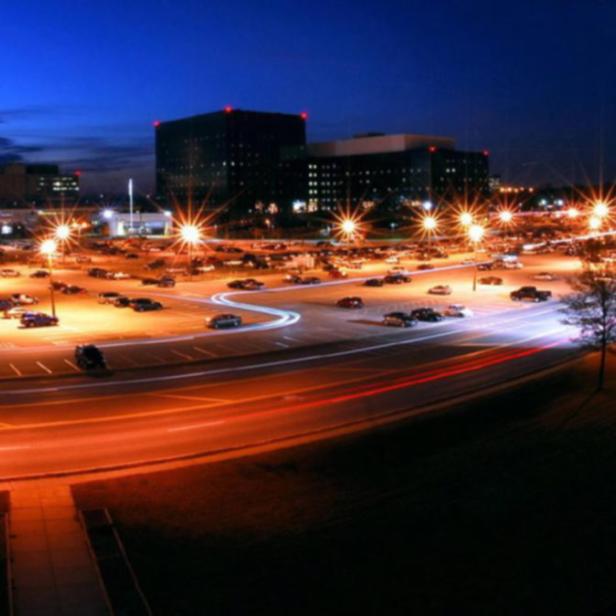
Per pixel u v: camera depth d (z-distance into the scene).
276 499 31.67
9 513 29.39
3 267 140.50
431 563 26.39
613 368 58.09
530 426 42.72
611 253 132.50
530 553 27.28
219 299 98.25
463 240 198.50
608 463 36.75
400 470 35.44
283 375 54.91
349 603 23.72
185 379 53.41
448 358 61.50
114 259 156.25
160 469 34.94
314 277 118.38
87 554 26.00
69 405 46.09
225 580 24.77
